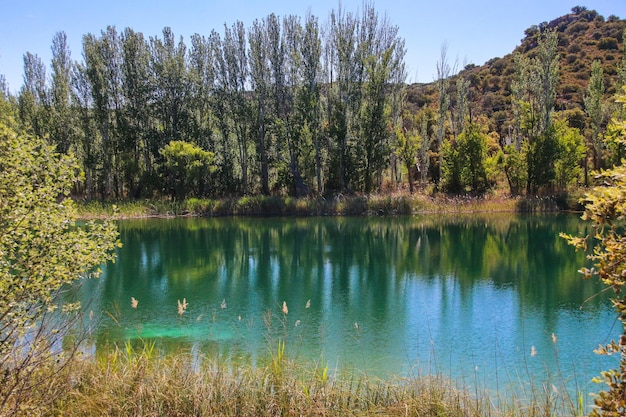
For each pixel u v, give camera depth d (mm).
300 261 15352
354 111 30344
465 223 23344
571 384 6168
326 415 4324
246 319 9273
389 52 28812
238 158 33625
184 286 12117
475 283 12039
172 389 4523
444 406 4402
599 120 29547
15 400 3783
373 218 25812
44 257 3957
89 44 30672
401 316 9414
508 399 5438
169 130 32344
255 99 32062
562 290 11211
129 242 19094
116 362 5477
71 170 4289
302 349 7574
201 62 33000
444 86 33125
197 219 26500
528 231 20578
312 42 29656
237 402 4461
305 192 31031
